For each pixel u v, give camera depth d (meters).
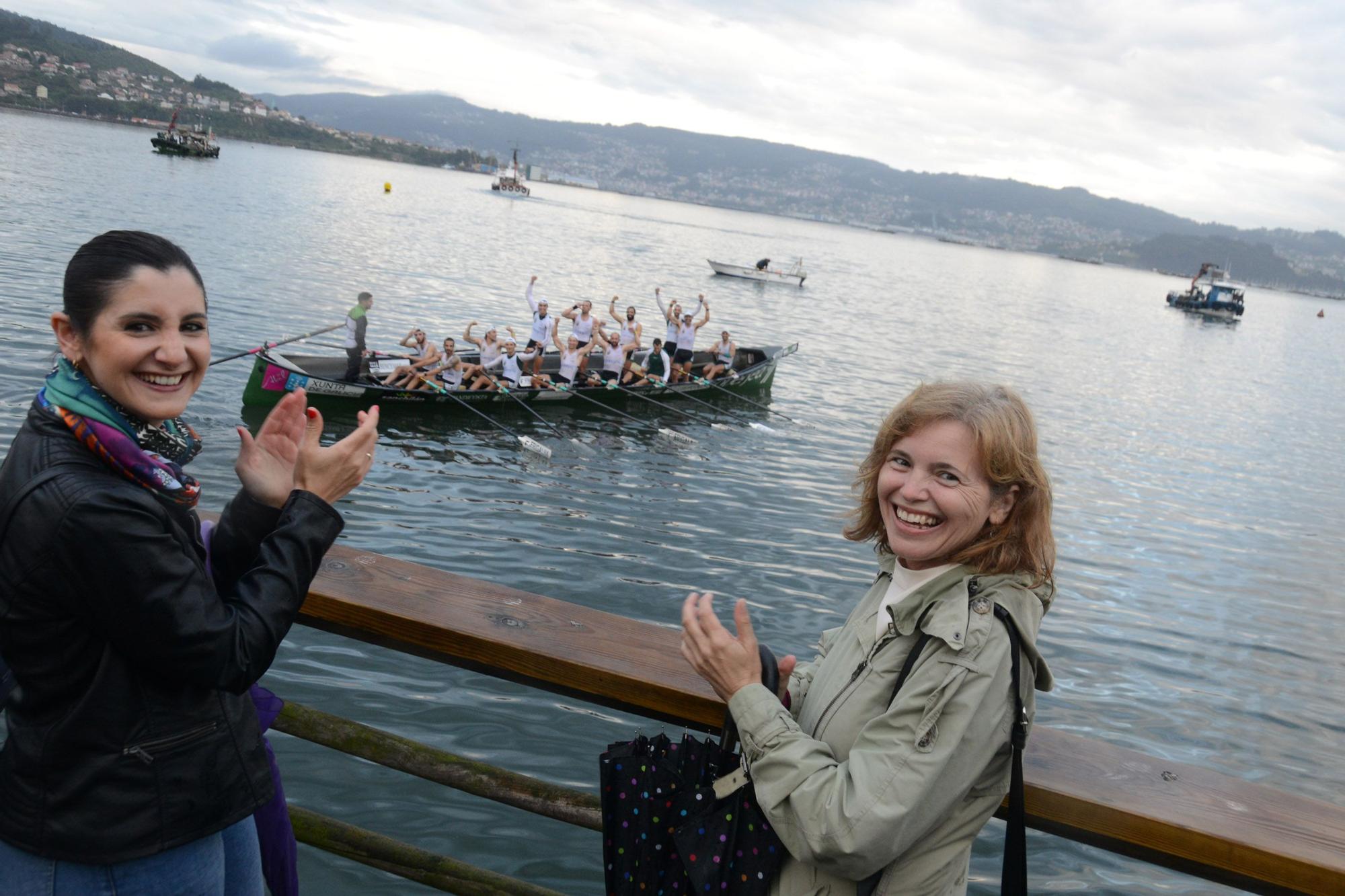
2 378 13.77
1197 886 6.14
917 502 1.51
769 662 1.66
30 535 1.25
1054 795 1.62
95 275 1.32
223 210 46.66
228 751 1.45
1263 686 10.01
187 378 1.43
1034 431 1.54
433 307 28.27
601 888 5.29
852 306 48.72
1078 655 10.19
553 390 17.52
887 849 1.37
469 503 11.98
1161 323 72.00
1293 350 63.97
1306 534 16.73
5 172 48.56
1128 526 15.54
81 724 1.32
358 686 7.05
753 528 12.52
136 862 1.38
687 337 21.14
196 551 1.47
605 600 9.73
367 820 5.55
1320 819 1.62
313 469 1.51
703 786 1.59
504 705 7.08
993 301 69.00
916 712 1.40
